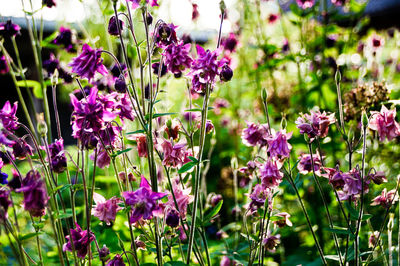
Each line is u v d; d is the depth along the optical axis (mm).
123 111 855
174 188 866
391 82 1554
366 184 855
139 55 842
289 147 858
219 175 1604
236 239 1131
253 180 1080
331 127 1193
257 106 1542
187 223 913
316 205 1181
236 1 1448
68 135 2201
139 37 1152
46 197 765
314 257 1138
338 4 1343
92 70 823
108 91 1054
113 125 865
